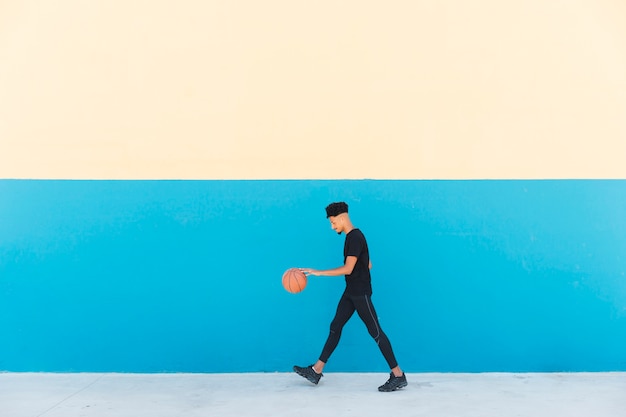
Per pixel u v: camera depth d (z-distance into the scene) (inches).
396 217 233.8
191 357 231.5
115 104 236.7
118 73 237.0
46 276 232.7
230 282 232.7
